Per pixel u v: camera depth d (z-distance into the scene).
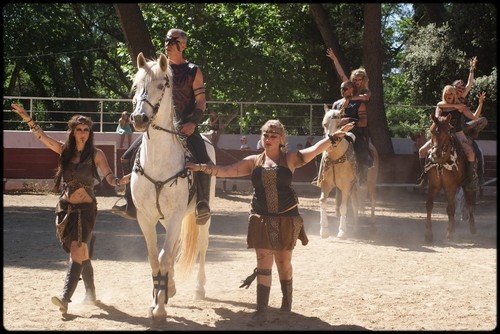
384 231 14.68
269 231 6.78
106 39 41.47
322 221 13.25
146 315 7.02
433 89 31.52
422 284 8.79
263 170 6.84
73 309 7.23
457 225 16.38
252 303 7.67
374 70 26.48
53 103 38.75
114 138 24.77
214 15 33.25
